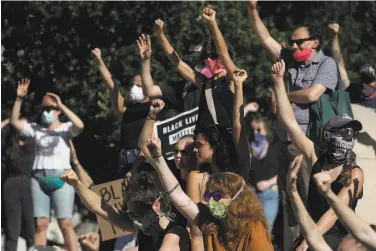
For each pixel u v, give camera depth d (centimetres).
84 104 3816
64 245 3128
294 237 2414
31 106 3884
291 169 1599
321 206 1958
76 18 3809
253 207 1811
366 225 1570
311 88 2284
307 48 2322
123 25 3784
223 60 2312
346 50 3906
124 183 2548
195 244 1967
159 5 3731
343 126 1939
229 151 2048
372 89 2622
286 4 3978
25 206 3142
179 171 2458
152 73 3584
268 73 3756
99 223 2497
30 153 3141
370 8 4025
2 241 3325
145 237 1986
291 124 2084
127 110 2719
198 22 3712
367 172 2297
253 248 1788
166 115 3025
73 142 3828
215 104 2305
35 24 3847
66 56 3838
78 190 2114
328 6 3975
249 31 3756
